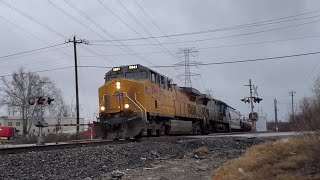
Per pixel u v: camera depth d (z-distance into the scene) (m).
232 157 17.61
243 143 23.81
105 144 21.05
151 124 25.34
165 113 27.44
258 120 89.62
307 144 11.86
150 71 25.61
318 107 13.25
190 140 24.50
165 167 14.91
